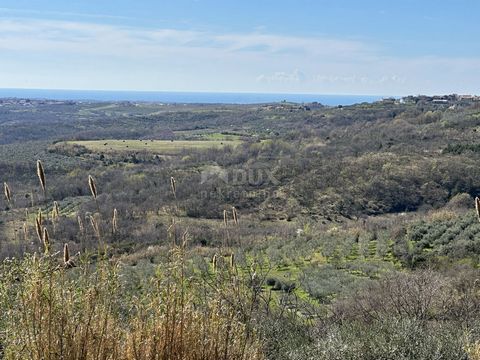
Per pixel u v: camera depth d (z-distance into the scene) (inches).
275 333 232.8
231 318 115.9
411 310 389.4
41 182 108.5
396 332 269.4
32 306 88.0
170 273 109.8
